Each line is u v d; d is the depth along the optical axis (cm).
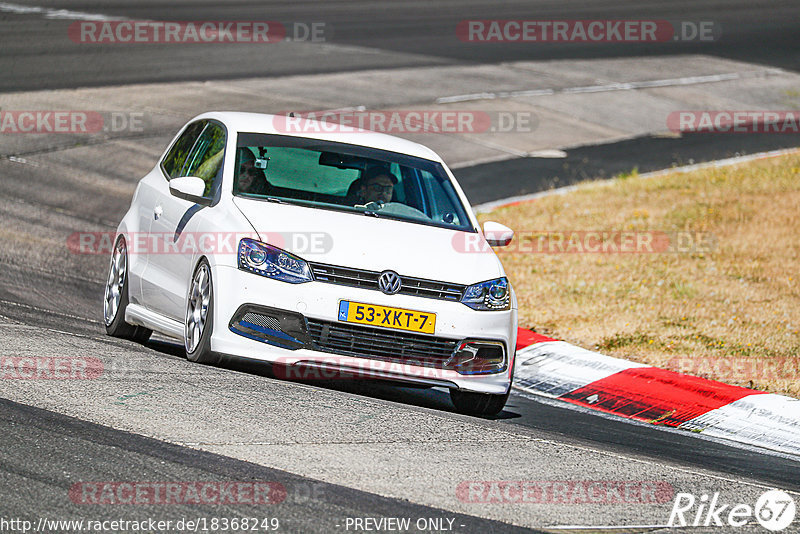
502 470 2138
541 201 6200
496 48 11375
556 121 8594
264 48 10356
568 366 3438
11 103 7331
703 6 15062
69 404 2212
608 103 9350
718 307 4247
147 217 3181
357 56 10350
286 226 2722
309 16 12650
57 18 10838
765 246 5278
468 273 2769
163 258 2988
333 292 2617
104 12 11488
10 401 2189
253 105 8012
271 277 2620
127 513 1662
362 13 13225
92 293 3891
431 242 2838
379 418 2434
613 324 3956
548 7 14362
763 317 4131
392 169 3097
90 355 2708
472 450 2267
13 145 6356
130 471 1858
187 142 3316
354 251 2684
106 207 5406
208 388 2475
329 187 2961
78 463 1872
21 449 1912
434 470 2070
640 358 3588
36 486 1745
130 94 7988
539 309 4150
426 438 2314
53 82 8081
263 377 2725
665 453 2598
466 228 3027
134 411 2209
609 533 1811
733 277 4744
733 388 3183
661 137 8425
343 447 2142
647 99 9638
